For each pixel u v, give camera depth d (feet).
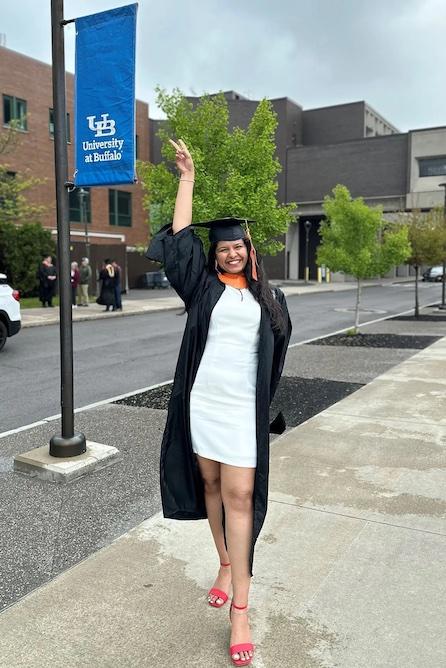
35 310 64.44
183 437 9.07
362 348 37.86
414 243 55.26
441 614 9.16
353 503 13.25
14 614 9.35
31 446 18.26
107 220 115.24
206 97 25.94
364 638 8.64
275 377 9.34
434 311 67.51
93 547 11.73
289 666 8.12
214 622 9.14
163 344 41.86
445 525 12.12
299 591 9.84
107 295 63.62
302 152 151.33
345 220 41.24
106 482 15.08
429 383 25.86
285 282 145.07
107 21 14.40
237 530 8.55
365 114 171.42
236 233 8.79
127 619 9.20
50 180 103.65
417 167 137.18
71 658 8.32
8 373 31.27
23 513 13.29
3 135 82.17
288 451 16.83
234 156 24.67
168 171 25.81
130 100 14.33
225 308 8.61
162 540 11.76
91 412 22.20
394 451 16.72
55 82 15.02
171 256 8.99
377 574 10.30
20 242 76.28
